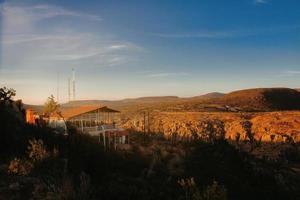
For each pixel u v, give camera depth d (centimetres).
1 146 2912
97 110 5091
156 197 2823
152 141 5394
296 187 6462
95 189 2548
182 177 3681
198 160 4578
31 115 4047
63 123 4419
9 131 3081
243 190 4256
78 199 2269
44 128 3762
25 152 2897
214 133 17850
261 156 11725
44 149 2856
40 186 2345
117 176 3112
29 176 2498
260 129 18050
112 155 3822
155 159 4022
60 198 2227
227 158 5116
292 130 17188
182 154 4556
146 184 3056
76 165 3002
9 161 2712
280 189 5284
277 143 15638
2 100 3419
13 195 2216
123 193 2628
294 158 12888
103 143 4362
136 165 3756
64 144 3456
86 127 4747
